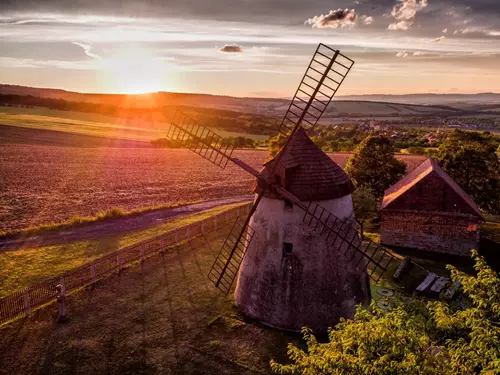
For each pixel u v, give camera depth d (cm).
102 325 1664
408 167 6081
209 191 4797
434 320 1056
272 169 1656
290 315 1638
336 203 1653
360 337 904
